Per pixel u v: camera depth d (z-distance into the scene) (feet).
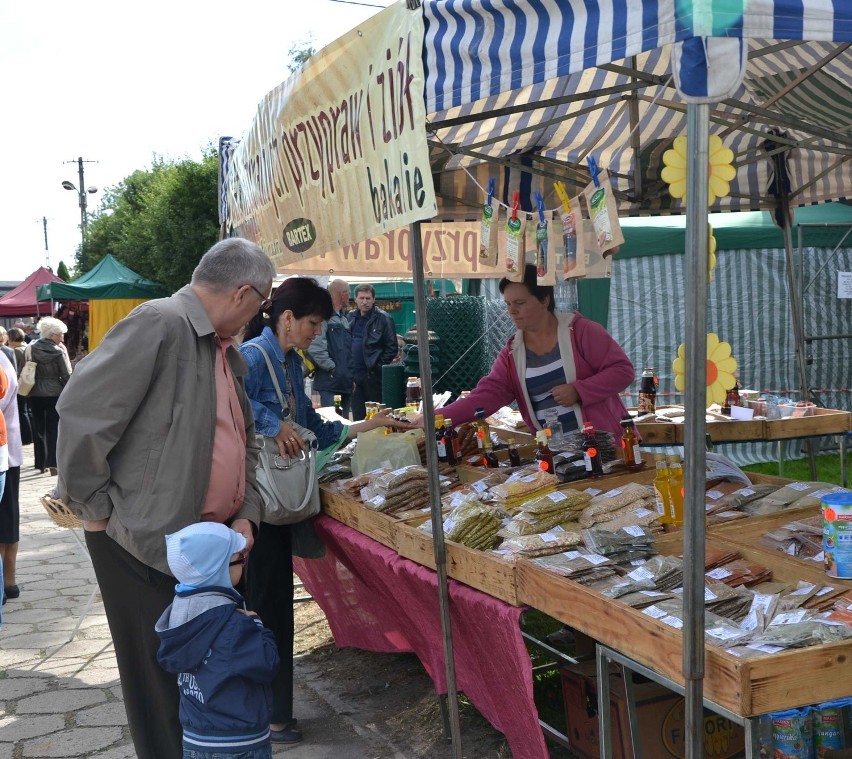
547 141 15.42
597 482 11.58
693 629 6.17
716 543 9.15
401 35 8.31
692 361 6.04
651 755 9.21
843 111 13.07
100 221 147.13
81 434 8.50
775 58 12.26
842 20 5.94
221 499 9.55
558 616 8.00
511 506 10.85
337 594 14.65
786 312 29.96
